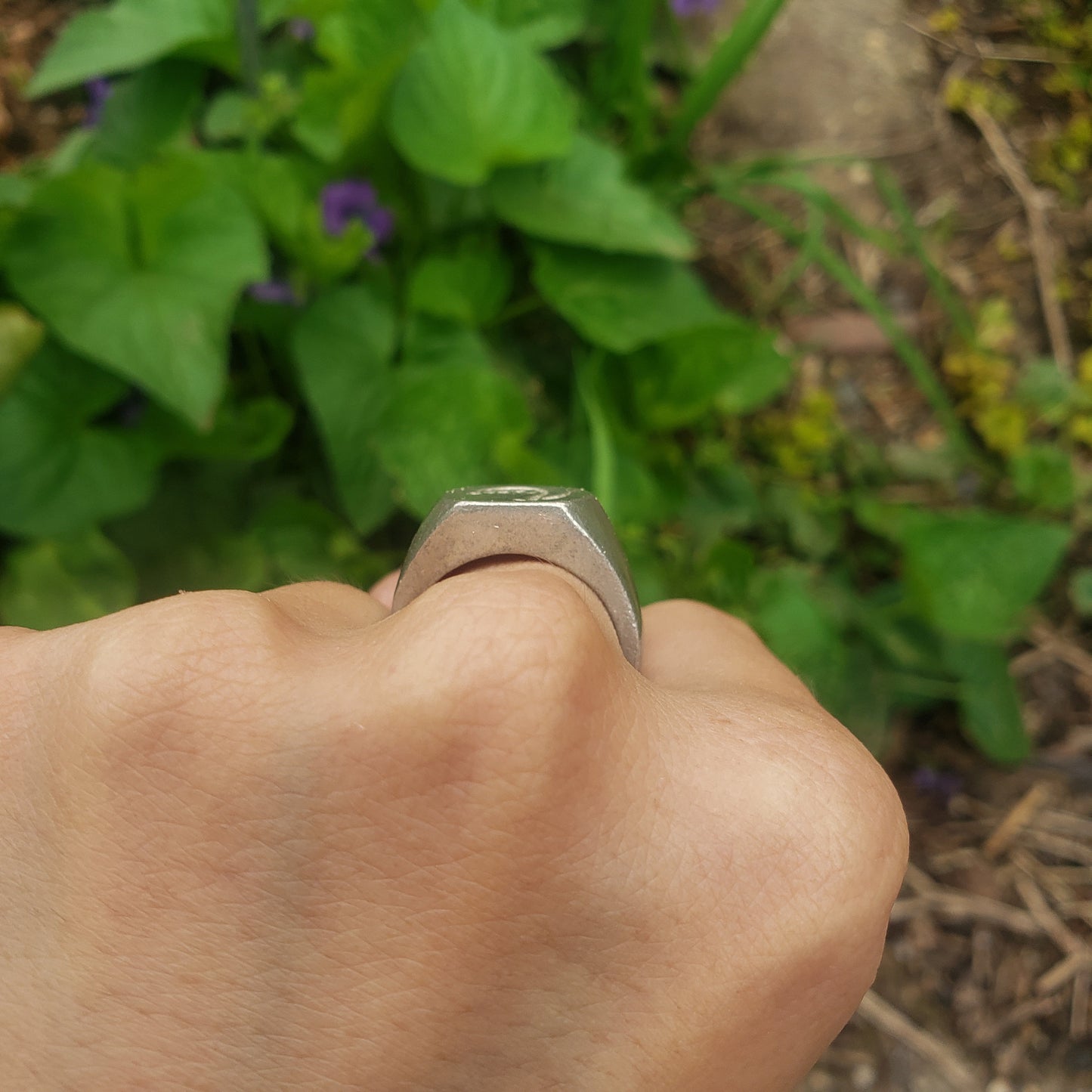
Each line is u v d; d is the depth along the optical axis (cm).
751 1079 11
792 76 48
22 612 32
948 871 37
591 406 34
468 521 12
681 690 12
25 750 10
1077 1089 34
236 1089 10
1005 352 45
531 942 10
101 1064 10
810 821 10
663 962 10
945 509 43
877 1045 35
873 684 38
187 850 10
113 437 32
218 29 38
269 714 9
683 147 41
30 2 44
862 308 45
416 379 32
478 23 34
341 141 35
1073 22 50
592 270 37
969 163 48
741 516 39
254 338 36
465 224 38
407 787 9
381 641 9
